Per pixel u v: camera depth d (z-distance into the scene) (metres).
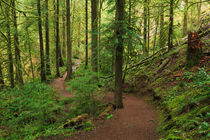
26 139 5.82
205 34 10.18
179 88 7.14
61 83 15.61
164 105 6.74
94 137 5.28
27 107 8.24
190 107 4.79
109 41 6.97
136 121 6.25
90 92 9.08
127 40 6.70
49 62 17.34
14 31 7.38
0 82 14.06
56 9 18.11
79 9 28.14
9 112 8.23
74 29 31.14
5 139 6.16
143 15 11.04
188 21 17.23
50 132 5.89
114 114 7.21
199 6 13.98
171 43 11.27
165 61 11.20
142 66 13.79
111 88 11.68
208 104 4.28
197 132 3.33
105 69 13.52
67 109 8.85
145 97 9.48
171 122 4.79
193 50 8.08
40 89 11.08
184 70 8.51
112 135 5.29
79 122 6.57
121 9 6.61
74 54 33.78
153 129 5.27
